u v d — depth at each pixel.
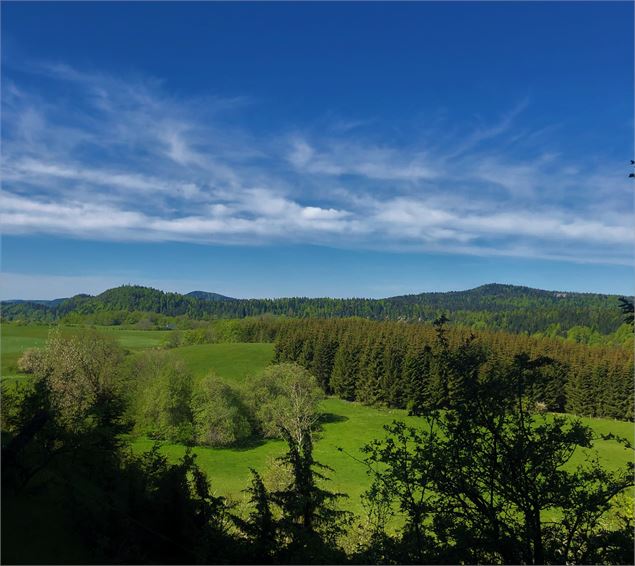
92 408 12.57
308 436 9.69
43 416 9.91
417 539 6.67
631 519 6.54
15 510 7.87
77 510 7.67
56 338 42.44
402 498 6.96
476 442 6.75
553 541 6.54
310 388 66.81
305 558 7.58
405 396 77.94
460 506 6.80
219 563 7.53
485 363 7.38
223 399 58.22
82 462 10.41
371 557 7.04
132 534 7.39
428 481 6.74
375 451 7.26
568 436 6.34
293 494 8.58
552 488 6.38
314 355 97.25
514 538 6.37
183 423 56.94
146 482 9.64
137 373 60.44
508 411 6.82
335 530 8.50
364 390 85.25
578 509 6.39
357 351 89.88
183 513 7.90
